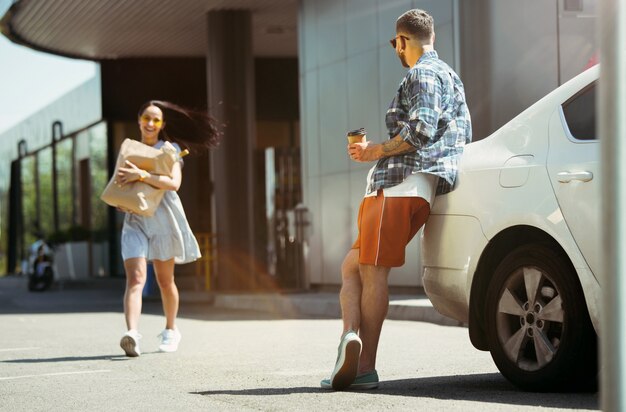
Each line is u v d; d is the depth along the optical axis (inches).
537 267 201.2
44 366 292.4
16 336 414.0
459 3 523.5
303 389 221.6
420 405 189.3
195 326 451.2
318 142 684.7
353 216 643.5
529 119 212.4
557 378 197.3
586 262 191.6
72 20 837.8
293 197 846.5
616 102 91.5
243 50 797.9
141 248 314.2
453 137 219.0
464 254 216.5
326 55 673.6
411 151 215.5
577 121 202.2
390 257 214.5
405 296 545.6
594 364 195.8
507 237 212.1
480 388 214.8
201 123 339.9
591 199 191.6
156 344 358.9
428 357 288.2
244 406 199.2
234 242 796.6
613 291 92.0
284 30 879.1
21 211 1419.8
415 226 219.8
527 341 205.2
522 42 508.1
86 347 350.9
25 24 856.9
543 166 202.5
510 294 207.0
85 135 1104.2
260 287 823.1
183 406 203.0
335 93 663.8
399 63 596.7
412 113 213.0
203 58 1010.7
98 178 1071.6
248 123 799.7
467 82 516.7
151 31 880.3
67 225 1198.3
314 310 538.0
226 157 796.0
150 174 312.5
